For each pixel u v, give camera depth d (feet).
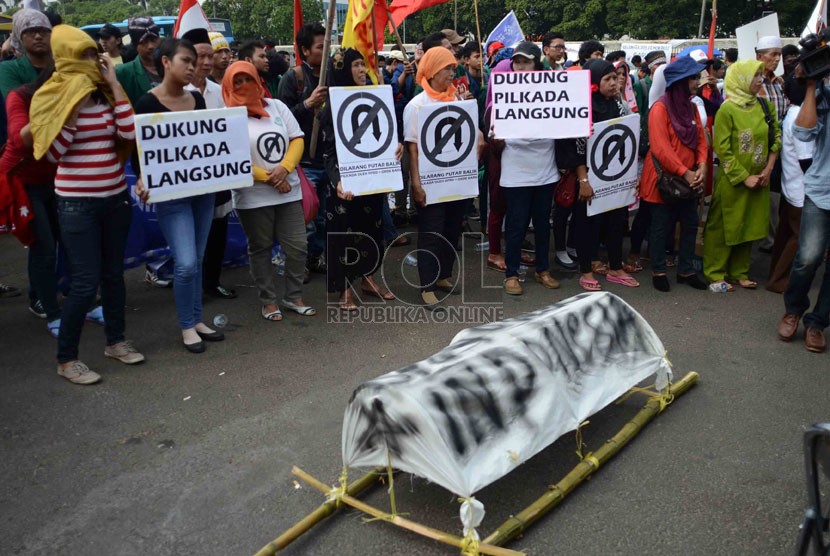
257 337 16.53
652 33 129.80
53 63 13.71
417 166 17.75
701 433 12.19
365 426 9.42
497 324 11.64
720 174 19.36
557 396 10.18
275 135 16.42
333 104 16.52
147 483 10.73
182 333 16.31
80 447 11.71
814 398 13.56
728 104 18.85
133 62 18.15
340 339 16.47
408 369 9.95
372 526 9.71
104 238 14.08
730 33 125.90
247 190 16.46
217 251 18.76
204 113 14.80
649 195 19.65
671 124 18.89
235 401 13.35
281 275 21.36
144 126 13.96
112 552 9.23
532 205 19.58
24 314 17.93
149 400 13.35
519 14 154.20
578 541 9.38
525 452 9.42
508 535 9.10
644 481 10.75
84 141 13.12
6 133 18.69
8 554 9.16
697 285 20.30
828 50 14.06
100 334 16.56
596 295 12.35
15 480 10.76
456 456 8.68
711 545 9.34
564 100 18.15
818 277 21.57
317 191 20.38
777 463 11.30
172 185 14.58
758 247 25.08
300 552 9.19
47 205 15.88
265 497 10.40
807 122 14.58
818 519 7.27
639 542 9.37
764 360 15.31
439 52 17.61
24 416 12.69
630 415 12.78
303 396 13.57
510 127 18.33
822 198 15.05
